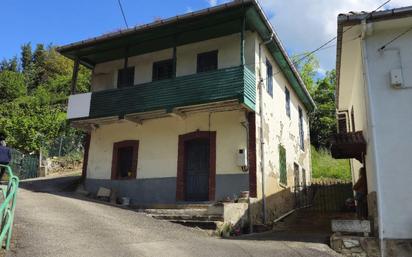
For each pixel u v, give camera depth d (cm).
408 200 828
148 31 1359
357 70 1148
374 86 914
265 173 1320
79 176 1934
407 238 806
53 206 991
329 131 3006
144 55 1557
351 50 1063
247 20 1294
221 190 1262
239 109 1295
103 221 870
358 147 1010
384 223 825
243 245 789
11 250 585
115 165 1499
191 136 1363
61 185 1659
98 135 1583
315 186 1930
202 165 1345
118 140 1524
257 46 1378
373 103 904
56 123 2825
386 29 942
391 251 805
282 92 1694
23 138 2583
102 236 723
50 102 4056
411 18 902
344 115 1775
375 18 906
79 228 766
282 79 1717
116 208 1145
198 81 1264
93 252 608
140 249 658
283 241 880
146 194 1393
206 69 1419
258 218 1215
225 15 1256
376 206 851
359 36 984
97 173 1537
